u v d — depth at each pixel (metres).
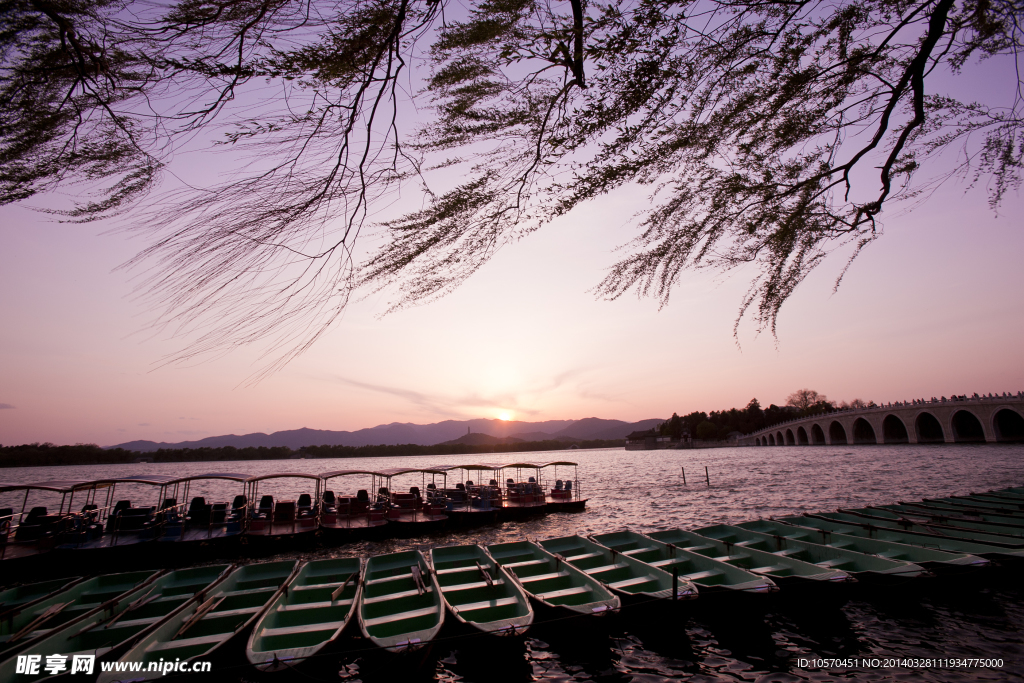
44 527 17.09
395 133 2.15
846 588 10.92
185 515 19.56
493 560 12.68
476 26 2.17
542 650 10.34
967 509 17.16
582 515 27.56
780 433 123.75
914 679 8.80
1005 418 76.12
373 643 8.58
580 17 2.22
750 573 11.29
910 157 2.84
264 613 9.70
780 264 2.74
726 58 2.38
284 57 1.92
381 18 1.99
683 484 46.00
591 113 2.38
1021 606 11.27
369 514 21.66
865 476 45.03
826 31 2.51
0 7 1.75
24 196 1.88
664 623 10.62
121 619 10.11
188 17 1.83
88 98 1.90
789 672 9.22
